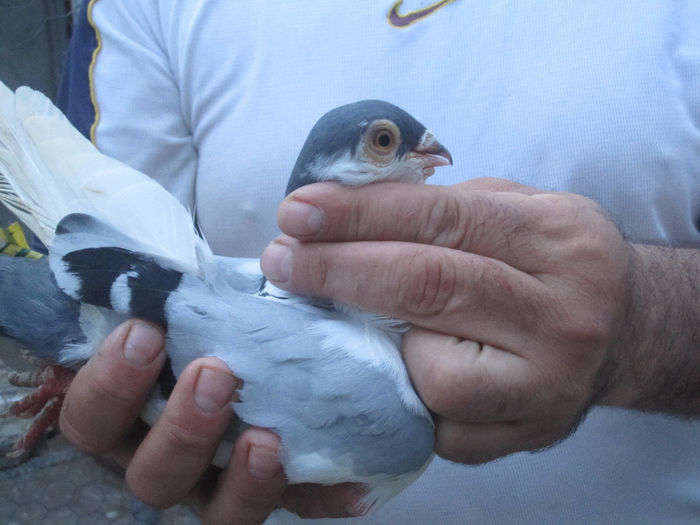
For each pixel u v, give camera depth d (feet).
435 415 1.07
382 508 1.34
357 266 1.00
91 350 1.11
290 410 1.04
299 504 1.17
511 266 1.01
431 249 0.99
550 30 1.29
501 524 1.31
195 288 1.08
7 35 2.07
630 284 1.04
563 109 1.27
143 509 2.13
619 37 1.27
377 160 1.08
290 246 1.03
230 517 1.12
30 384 1.17
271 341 1.05
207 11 1.39
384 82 1.33
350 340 1.07
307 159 1.08
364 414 1.04
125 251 1.08
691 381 1.12
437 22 1.33
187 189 1.48
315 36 1.35
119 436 1.10
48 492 2.13
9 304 1.12
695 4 1.30
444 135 1.32
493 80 1.30
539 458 1.31
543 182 1.28
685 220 1.30
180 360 1.06
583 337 0.99
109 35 1.43
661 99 1.25
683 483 1.32
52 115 1.18
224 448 1.11
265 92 1.36
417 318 1.01
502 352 1.01
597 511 1.31
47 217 1.11
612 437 1.30
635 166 1.26
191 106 1.43
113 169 1.14
